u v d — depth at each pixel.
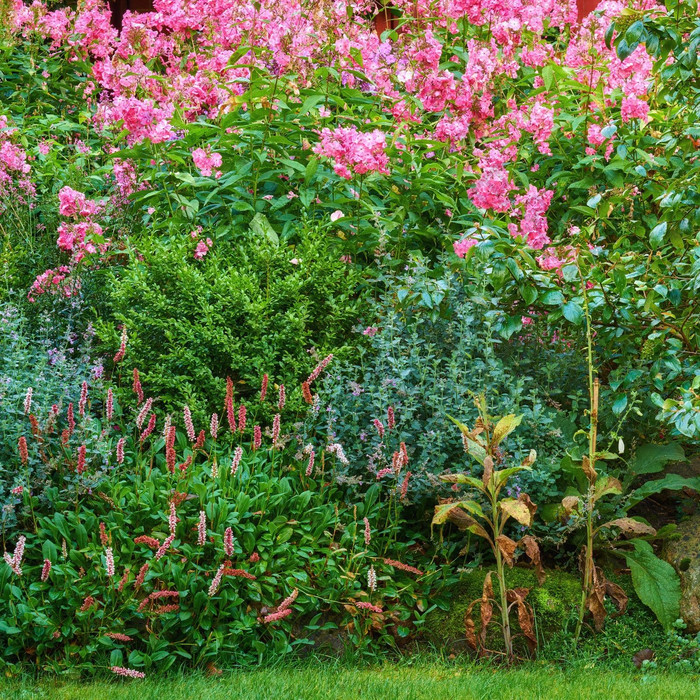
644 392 4.81
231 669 3.71
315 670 3.68
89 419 4.31
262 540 4.10
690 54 4.34
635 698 3.30
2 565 3.85
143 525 4.11
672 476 4.57
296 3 6.45
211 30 7.40
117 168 6.02
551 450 4.62
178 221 5.66
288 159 5.79
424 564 4.41
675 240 4.66
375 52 6.50
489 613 3.86
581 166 6.13
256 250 5.17
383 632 4.04
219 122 6.23
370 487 4.52
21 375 4.55
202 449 4.63
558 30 8.38
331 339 4.99
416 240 5.88
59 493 4.17
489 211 5.60
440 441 4.41
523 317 4.99
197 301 4.96
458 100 6.13
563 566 4.46
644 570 4.23
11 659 3.71
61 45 8.44
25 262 5.90
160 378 4.75
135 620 3.85
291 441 4.68
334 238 5.56
